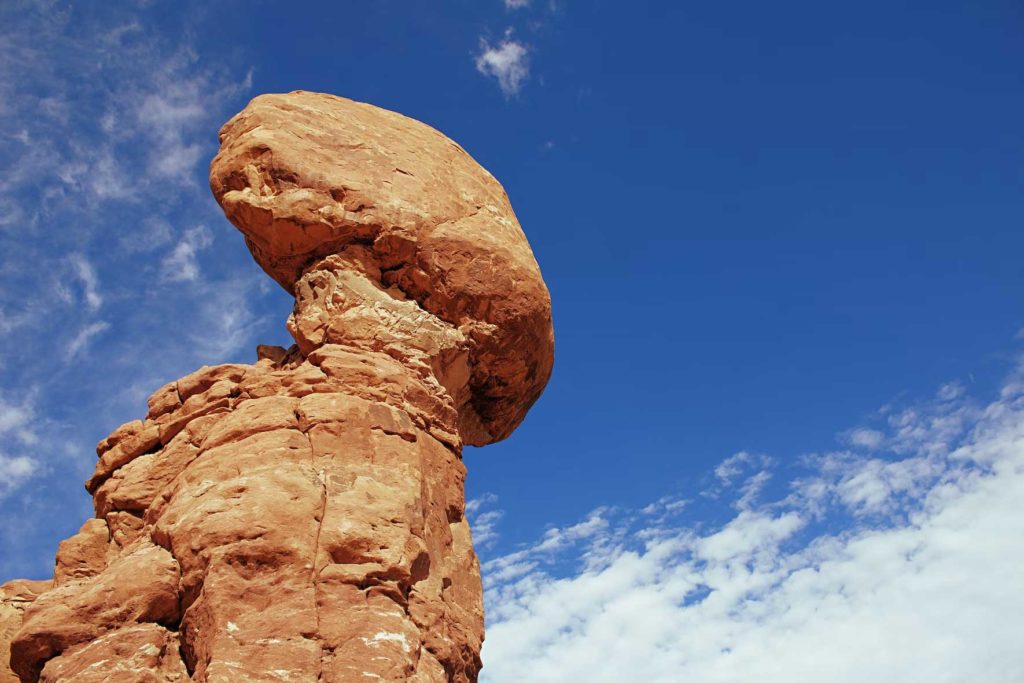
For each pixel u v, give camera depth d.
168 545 19.02
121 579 18.70
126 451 22.03
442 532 20.97
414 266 23.50
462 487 22.22
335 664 17.30
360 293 22.75
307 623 17.67
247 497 18.83
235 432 20.38
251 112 24.08
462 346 23.77
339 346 21.88
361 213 23.22
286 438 20.05
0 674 22.38
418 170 24.84
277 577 18.12
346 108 25.31
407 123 26.22
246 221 23.25
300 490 19.08
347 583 18.31
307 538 18.58
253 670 16.98
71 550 21.02
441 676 18.42
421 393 21.95
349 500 19.25
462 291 23.83
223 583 17.88
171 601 18.53
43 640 18.25
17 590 24.14
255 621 17.61
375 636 17.78
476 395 25.50
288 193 23.00
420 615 18.88
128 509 21.06
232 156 23.42
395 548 18.92
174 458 21.25
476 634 20.53
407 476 20.33
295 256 23.52
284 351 23.56
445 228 24.03
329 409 20.50
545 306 25.47
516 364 25.16
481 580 21.58
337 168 23.69
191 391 22.30
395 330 22.69
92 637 18.28
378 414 20.86
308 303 22.69
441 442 22.14
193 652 17.83
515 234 25.97
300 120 24.12
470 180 26.03
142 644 18.00
